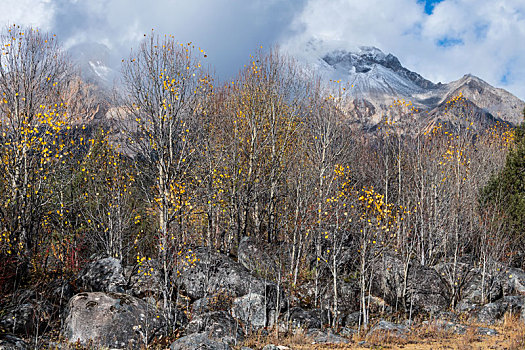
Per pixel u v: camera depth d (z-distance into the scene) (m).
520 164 28.67
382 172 33.31
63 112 21.97
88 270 19.27
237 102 29.11
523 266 27.53
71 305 15.18
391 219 25.30
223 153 25.83
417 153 30.52
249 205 27.97
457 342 16.92
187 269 19.97
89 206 25.20
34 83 21.33
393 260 23.91
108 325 14.58
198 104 22.41
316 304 21.73
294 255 23.61
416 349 15.69
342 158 30.14
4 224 18.72
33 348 13.22
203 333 13.96
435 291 23.42
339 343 16.73
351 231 22.17
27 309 14.85
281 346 15.67
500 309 21.83
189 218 21.17
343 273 24.59
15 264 17.66
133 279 19.64
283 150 28.55
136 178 24.69
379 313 22.11
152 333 15.22
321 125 29.52
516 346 15.27
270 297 19.77
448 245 28.94
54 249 21.91
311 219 23.50
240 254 23.69
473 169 32.59
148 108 21.19
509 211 27.42
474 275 25.31
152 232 24.77
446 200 28.88
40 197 20.75
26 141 19.73
